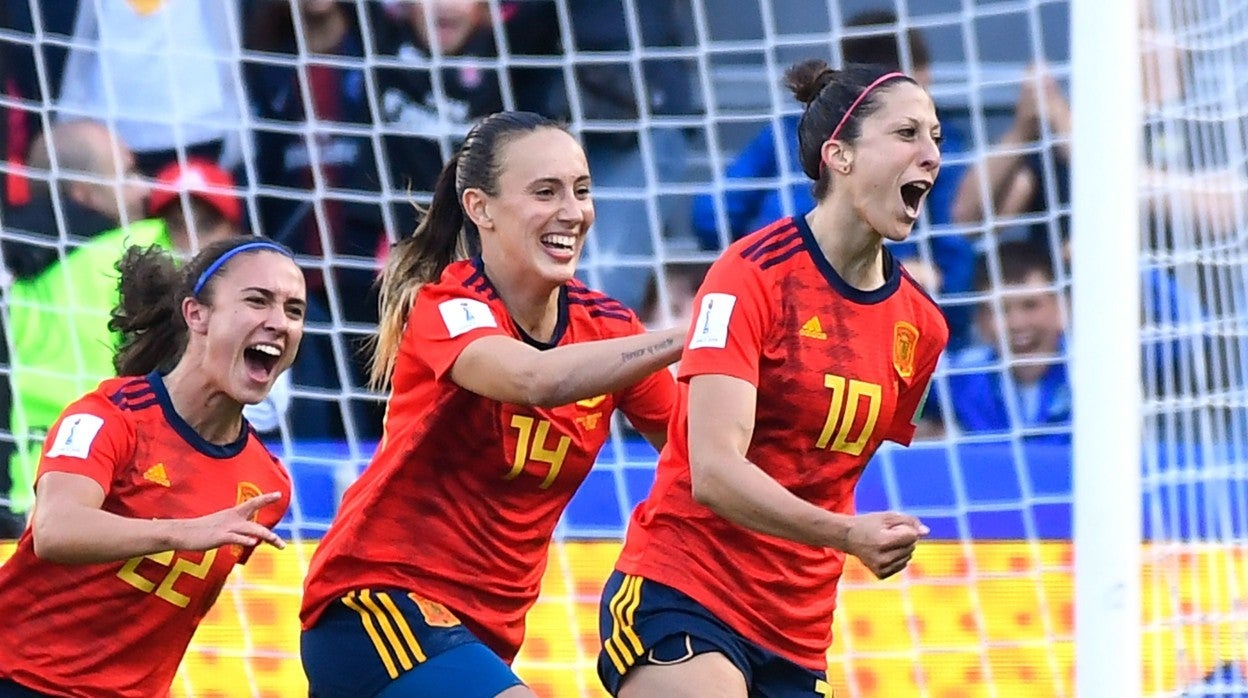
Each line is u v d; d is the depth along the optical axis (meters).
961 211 22.77
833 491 12.97
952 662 20.52
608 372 12.38
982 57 23.44
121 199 21.31
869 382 12.67
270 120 22.66
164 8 22.34
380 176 21.86
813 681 13.43
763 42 23.38
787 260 12.52
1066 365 21.98
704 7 23.66
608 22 23.45
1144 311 15.72
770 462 12.71
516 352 12.61
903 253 22.80
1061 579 20.39
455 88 23.03
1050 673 20.20
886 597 20.69
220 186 22.31
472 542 13.32
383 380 15.20
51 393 20.70
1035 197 22.70
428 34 22.69
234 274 13.87
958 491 20.59
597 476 21.53
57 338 20.89
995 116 23.20
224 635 20.64
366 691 13.21
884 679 20.56
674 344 12.47
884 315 12.80
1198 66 17.16
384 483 13.22
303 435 22.23
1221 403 16.59
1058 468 21.38
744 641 12.99
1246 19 17.59
